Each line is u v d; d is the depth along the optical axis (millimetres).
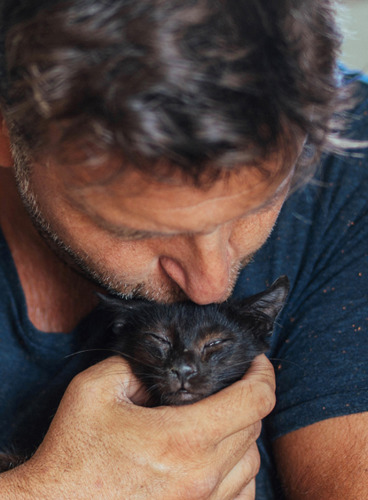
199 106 211
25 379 368
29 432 368
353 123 347
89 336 381
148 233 272
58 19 215
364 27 596
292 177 289
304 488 323
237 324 410
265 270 367
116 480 302
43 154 259
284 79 228
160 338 402
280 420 333
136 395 395
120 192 253
